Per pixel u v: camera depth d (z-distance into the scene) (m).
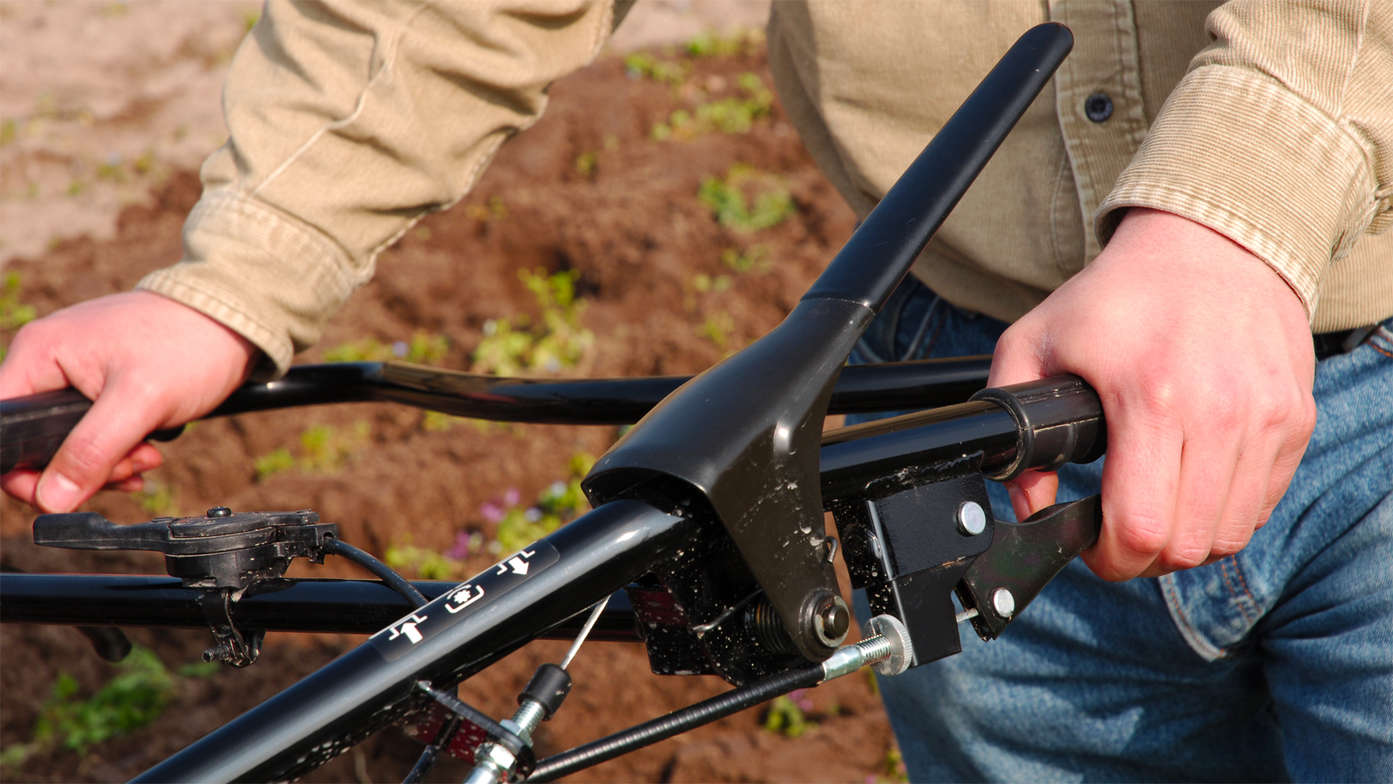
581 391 1.50
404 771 2.83
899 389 1.33
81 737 3.00
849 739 2.95
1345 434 1.36
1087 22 1.33
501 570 0.80
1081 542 0.97
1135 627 1.54
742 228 5.09
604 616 1.02
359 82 1.46
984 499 0.93
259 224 1.45
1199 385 0.91
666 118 6.04
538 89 1.57
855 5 1.47
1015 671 1.65
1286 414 0.94
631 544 0.81
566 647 3.12
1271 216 0.98
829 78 1.54
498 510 3.80
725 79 6.48
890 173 1.55
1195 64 1.07
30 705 3.07
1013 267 1.47
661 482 0.85
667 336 4.47
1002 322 1.63
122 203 5.33
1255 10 1.05
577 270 4.90
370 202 1.50
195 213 1.48
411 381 1.60
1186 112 1.03
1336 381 1.37
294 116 1.47
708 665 0.87
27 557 3.43
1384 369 1.36
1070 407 0.95
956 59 1.43
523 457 3.93
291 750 0.74
